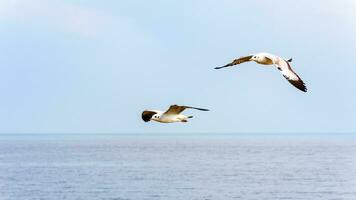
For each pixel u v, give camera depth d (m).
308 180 89.81
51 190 78.38
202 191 76.44
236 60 13.08
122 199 70.06
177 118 15.84
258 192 75.56
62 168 114.06
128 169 111.06
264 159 140.75
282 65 11.81
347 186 82.12
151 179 91.25
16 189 79.62
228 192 75.50
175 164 124.88
